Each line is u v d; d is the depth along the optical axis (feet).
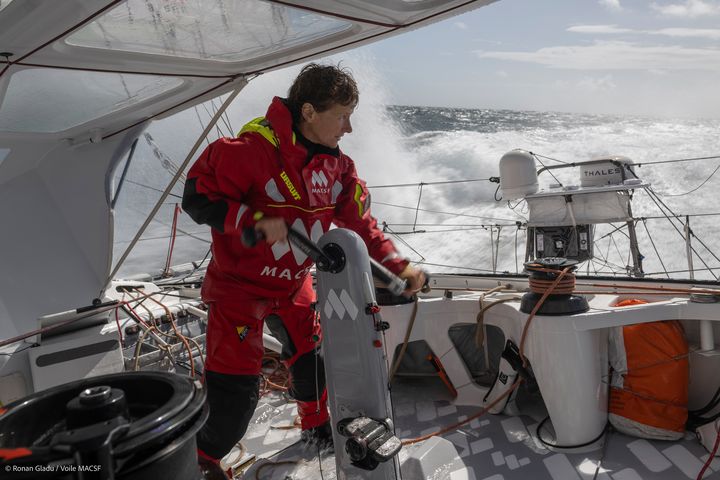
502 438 7.25
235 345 6.01
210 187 5.42
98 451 2.40
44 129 8.86
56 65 6.39
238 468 6.94
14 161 9.53
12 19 5.03
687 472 6.25
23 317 9.21
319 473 6.62
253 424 8.16
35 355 7.86
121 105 8.44
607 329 7.16
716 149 87.61
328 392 5.05
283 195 5.74
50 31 5.40
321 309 4.92
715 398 7.02
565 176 60.95
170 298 11.17
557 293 6.82
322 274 4.86
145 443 2.57
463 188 59.52
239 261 5.93
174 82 7.89
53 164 9.81
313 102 5.51
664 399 6.86
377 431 4.44
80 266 9.96
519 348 7.23
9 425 2.88
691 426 7.02
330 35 6.53
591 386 6.79
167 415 2.72
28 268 9.48
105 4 4.89
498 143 88.48
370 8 5.57
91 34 5.77
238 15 5.62
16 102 7.48
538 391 8.41
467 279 9.89
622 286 8.12
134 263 19.77
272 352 10.25
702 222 41.55
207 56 7.09
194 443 3.06
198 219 5.49
